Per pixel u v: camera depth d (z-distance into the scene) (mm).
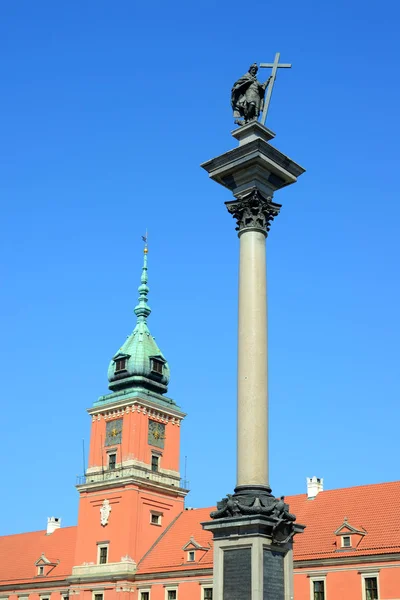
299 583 63281
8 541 98312
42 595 84750
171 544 76625
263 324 23797
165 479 81250
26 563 90625
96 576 76500
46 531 95938
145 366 83688
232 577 21750
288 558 22266
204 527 22484
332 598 61062
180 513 81688
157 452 81625
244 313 23906
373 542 60969
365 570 59844
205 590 70188
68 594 81812
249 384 23188
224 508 22422
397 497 65375
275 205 25312
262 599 21109
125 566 74875
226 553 22094
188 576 71625
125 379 83625
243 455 22750
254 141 24453
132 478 77188
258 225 24719
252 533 21641
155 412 82688
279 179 25594
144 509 78062
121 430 81125
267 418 23156
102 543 77875
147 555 76750
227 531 22141
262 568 21406
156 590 73438
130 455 79000
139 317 88812
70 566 84750
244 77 25969
